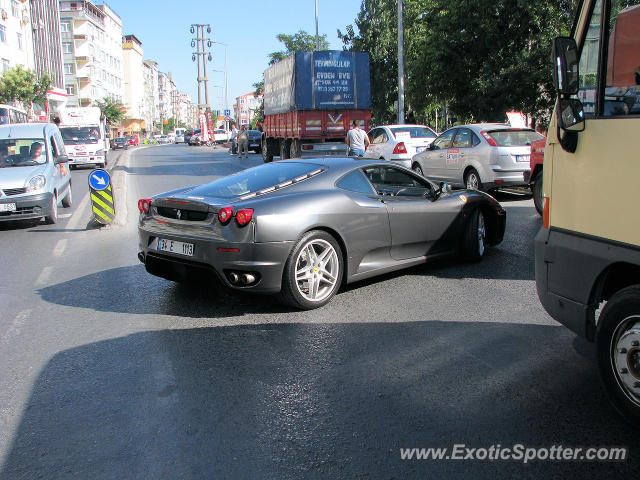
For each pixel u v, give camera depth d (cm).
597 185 323
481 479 274
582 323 343
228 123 7256
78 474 285
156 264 573
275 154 2625
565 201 351
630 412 310
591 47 328
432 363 407
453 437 310
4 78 4134
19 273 717
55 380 395
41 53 6325
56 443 314
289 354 429
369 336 462
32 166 1105
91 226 1046
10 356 441
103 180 1020
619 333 315
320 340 455
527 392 361
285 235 500
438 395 358
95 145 2811
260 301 563
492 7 2073
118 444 311
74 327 504
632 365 306
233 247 489
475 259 695
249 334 473
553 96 2089
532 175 1031
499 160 1147
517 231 900
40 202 1046
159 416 340
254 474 281
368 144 1603
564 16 2005
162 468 288
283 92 2291
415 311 523
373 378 385
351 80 2128
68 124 2867
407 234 610
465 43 2195
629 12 299
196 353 436
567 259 349
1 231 1049
